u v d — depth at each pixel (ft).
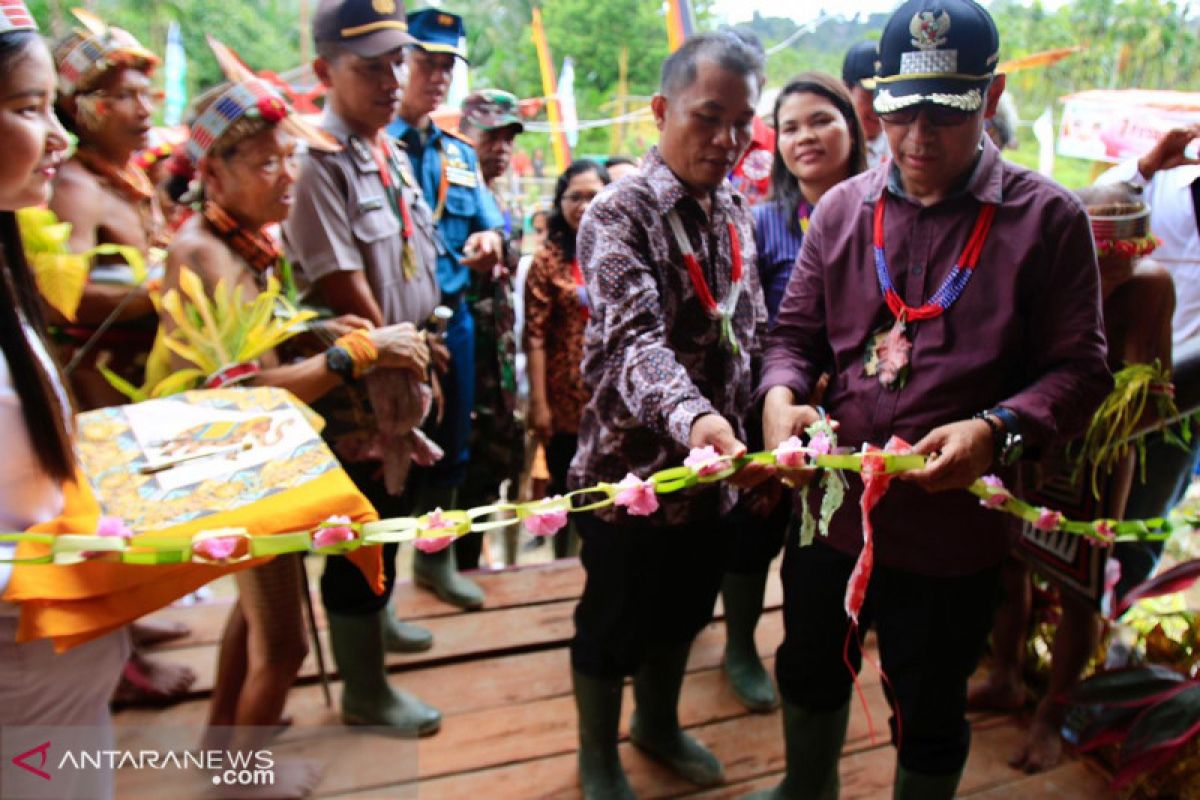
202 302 5.31
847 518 5.40
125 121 6.59
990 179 4.89
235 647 6.01
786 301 5.92
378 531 4.21
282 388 5.54
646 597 5.96
